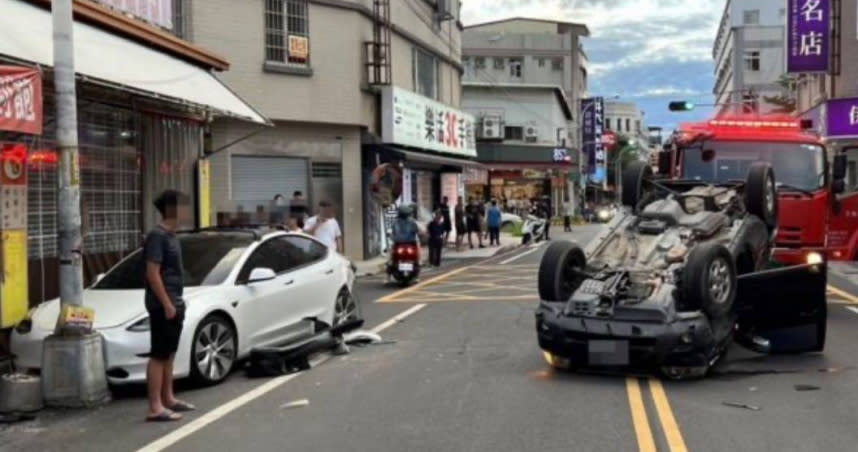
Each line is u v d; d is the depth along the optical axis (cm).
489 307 1340
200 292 815
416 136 2519
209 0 1898
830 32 2597
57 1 753
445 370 859
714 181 1080
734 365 845
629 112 12388
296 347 881
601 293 771
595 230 4353
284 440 619
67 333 731
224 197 1930
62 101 754
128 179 1256
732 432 616
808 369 827
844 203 1455
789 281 834
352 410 702
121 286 862
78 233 754
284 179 2070
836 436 603
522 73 7300
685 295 752
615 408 689
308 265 1002
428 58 2841
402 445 598
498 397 736
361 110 2209
